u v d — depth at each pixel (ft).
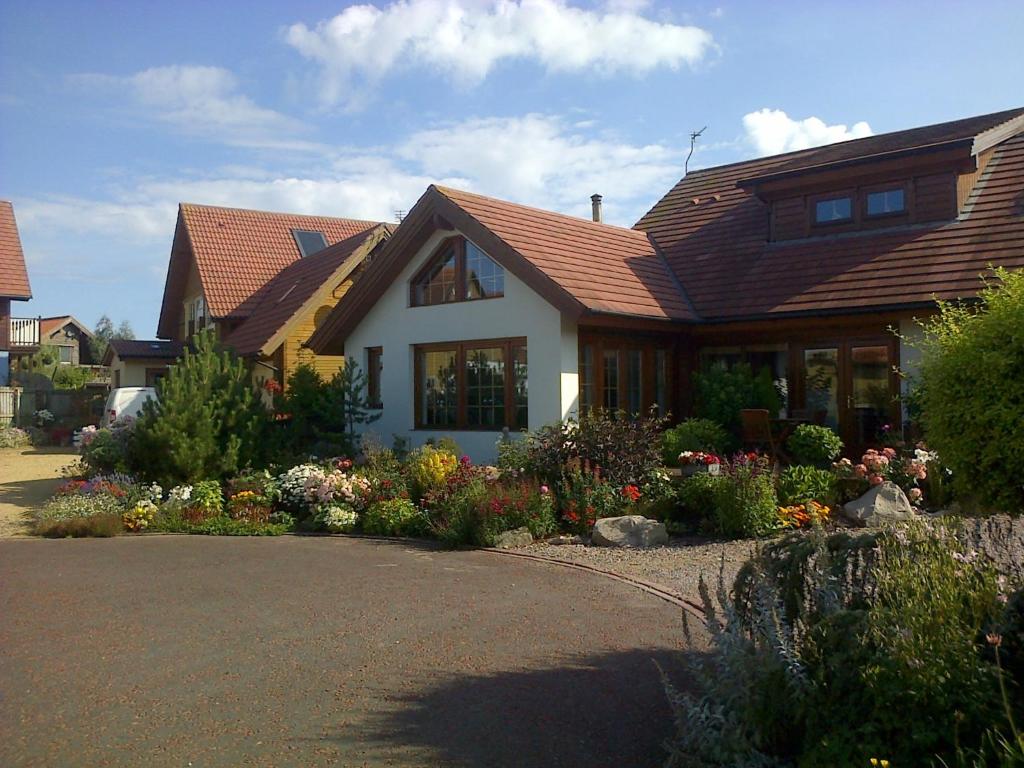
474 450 57.47
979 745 13.44
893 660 14.26
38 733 17.92
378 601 28.53
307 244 106.52
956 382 21.72
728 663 15.72
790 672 15.14
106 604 28.66
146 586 31.35
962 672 14.05
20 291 107.14
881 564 16.65
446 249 60.13
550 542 38.96
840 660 14.87
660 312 55.11
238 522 45.52
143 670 21.79
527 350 54.29
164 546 40.63
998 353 20.79
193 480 51.62
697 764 15.05
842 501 41.14
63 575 33.50
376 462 50.26
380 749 17.02
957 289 48.73
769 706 15.12
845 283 54.03
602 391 54.60
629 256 63.10
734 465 41.29
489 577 32.07
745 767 14.67
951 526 18.15
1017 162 57.52
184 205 104.73
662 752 16.87
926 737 13.55
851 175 58.49
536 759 16.60
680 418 59.57
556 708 19.04
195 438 52.19
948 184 55.16
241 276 97.86
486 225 54.60
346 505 45.75
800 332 56.03
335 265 80.28
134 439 53.88
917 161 55.72
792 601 17.06
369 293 63.05
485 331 56.70
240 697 19.84
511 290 55.16
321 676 21.20
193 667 21.97
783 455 51.19
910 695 13.87
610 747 17.11
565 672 21.34
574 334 53.16
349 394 60.80
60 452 94.89
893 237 56.29
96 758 16.70
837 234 59.88
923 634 14.55
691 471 44.91
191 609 27.84
